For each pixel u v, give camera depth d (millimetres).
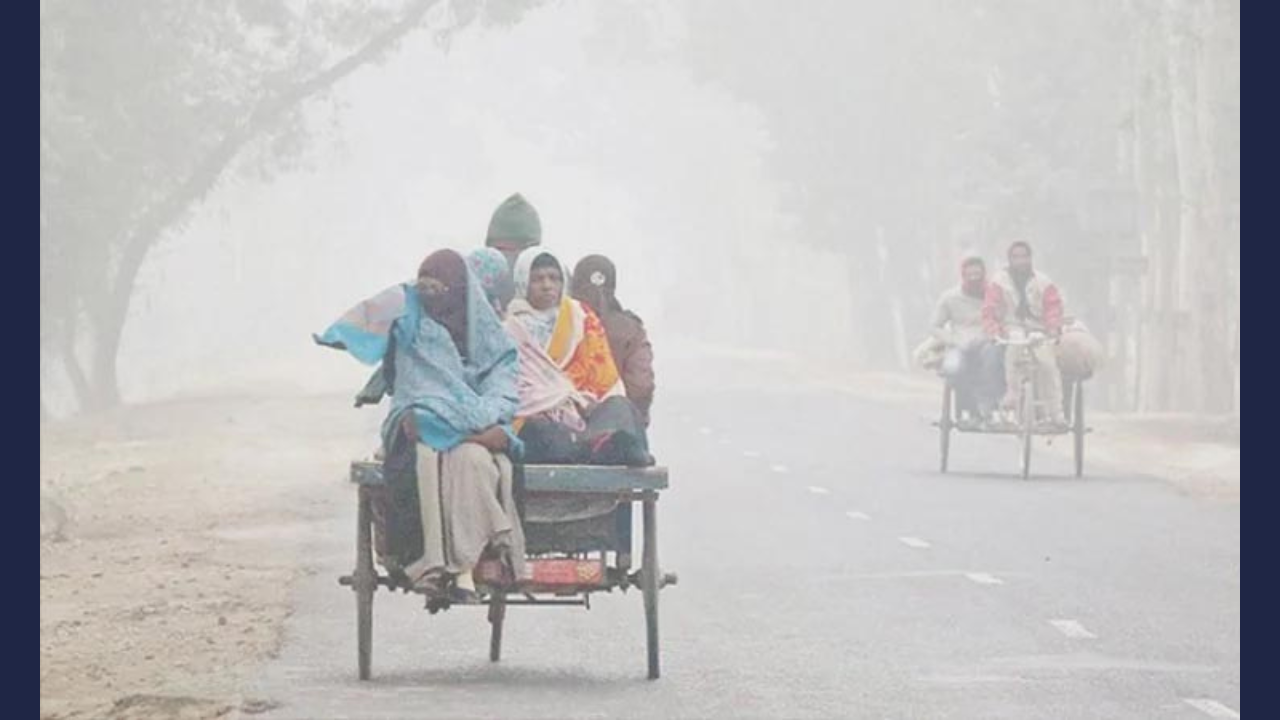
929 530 41312
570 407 25000
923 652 26828
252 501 48531
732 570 35156
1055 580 33844
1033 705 23141
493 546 23828
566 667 25703
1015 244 53531
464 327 24453
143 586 34281
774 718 22312
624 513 24922
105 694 24312
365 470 24281
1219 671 25375
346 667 25688
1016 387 53188
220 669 25594
